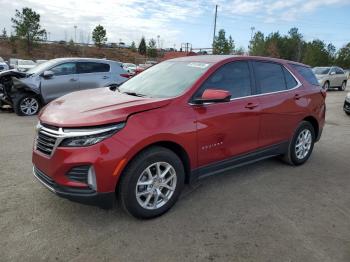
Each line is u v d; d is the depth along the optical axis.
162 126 3.45
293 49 81.25
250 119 4.43
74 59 10.09
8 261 2.83
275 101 4.82
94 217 3.58
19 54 51.97
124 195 3.35
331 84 22.17
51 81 9.61
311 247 3.21
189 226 3.49
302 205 4.09
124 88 4.57
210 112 3.91
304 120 5.52
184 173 3.83
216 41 51.75
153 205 3.58
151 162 3.43
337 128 9.05
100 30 68.31
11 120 8.62
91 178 3.18
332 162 5.84
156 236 3.29
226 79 4.28
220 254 3.05
